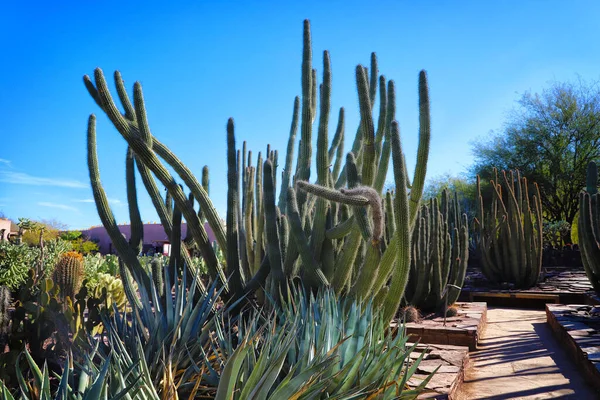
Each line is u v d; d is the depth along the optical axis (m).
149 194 5.12
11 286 9.11
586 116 25.83
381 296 5.02
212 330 4.11
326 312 3.78
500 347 7.05
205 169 5.59
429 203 10.06
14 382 3.58
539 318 9.79
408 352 3.49
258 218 6.37
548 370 5.75
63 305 4.10
